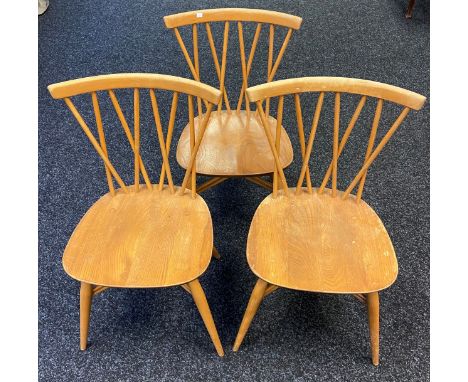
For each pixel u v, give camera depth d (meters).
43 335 1.38
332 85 1.11
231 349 1.34
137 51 2.70
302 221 1.18
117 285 1.02
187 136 1.46
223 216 1.74
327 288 1.01
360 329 1.38
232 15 1.39
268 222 1.18
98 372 1.29
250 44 2.76
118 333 1.39
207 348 1.35
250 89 1.05
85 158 2.00
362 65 2.54
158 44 2.76
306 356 1.32
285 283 1.02
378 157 1.98
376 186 1.84
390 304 1.44
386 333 1.37
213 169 1.33
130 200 1.25
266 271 1.04
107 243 1.12
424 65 2.53
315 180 1.88
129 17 3.03
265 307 1.44
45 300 1.47
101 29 2.90
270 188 1.56
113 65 2.58
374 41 2.75
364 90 1.10
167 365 1.31
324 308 1.44
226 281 1.53
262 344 1.35
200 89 1.09
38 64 2.57
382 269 1.05
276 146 1.19
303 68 2.53
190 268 1.05
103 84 1.13
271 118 1.56
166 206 1.23
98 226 1.17
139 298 1.48
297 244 1.11
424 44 2.71
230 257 1.60
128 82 1.14
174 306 1.46
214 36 2.82
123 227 1.16
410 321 1.40
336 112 1.15
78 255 1.08
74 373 1.29
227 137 1.43
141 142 2.07
